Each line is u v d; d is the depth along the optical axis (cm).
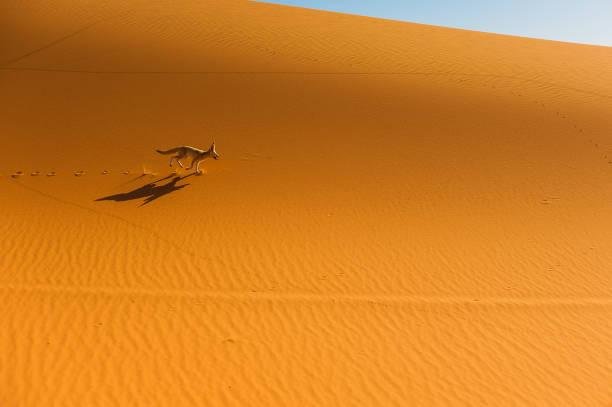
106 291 908
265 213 1206
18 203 1192
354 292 953
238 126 1562
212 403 686
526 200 1339
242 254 1052
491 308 930
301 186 1323
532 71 2188
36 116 1547
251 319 860
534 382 760
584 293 995
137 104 1634
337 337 831
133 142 1464
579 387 754
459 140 1595
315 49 2142
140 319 840
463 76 2058
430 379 755
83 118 1552
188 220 1162
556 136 1672
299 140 1521
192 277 968
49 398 676
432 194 1332
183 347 784
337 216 1213
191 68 1869
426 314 903
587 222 1263
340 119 1647
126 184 1302
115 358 753
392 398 715
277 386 724
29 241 1052
